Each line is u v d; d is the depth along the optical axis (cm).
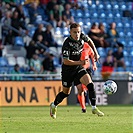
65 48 2978
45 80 6250
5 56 7306
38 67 6925
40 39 7288
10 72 6681
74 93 6325
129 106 6072
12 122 3206
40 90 6228
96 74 6488
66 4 8088
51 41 7456
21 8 7519
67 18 8056
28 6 7956
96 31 7638
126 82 6512
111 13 8606
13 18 7469
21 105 6162
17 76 6334
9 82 6138
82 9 8450
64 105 6278
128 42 8269
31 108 5591
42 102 6225
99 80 6375
